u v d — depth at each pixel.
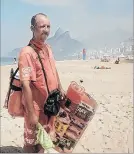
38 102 1.70
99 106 3.43
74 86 1.73
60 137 1.74
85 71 7.98
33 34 1.68
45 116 1.72
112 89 4.79
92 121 2.82
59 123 1.73
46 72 1.69
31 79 1.65
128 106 3.46
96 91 4.58
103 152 2.19
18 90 1.70
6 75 6.90
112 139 2.42
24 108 1.70
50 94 1.69
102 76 6.65
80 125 1.74
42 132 1.65
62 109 1.73
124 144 2.34
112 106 3.45
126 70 8.36
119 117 2.99
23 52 1.64
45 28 1.66
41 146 1.74
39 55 1.67
